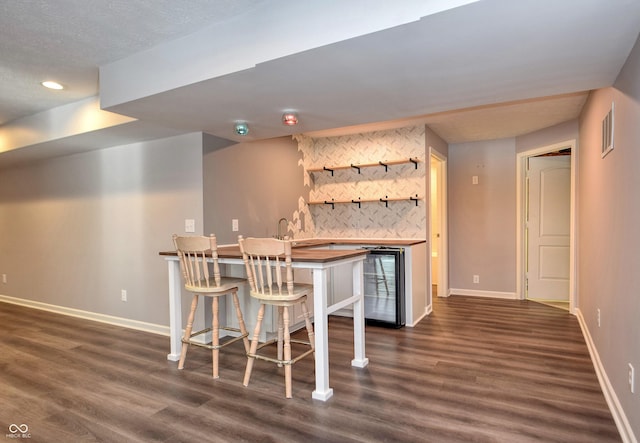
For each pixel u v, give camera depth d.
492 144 5.45
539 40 1.82
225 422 2.20
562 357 3.12
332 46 1.87
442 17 1.62
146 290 3.99
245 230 4.07
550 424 2.12
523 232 5.29
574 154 4.31
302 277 3.93
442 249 5.51
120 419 2.24
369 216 4.99
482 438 2.00
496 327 4.00
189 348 3.46
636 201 1.87
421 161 4.62
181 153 3.69
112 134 3.61
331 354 3.25
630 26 1.68
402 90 2.47
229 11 2.09
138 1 1.96
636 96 1.86
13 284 5.32
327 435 2.05
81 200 4.50
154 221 3.89
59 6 2.00
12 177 5.30
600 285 2.80
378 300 4.22
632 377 1.89
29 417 2.28
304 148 5.11
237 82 2.31
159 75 2.46
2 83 3.09
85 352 3.37
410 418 2.21
